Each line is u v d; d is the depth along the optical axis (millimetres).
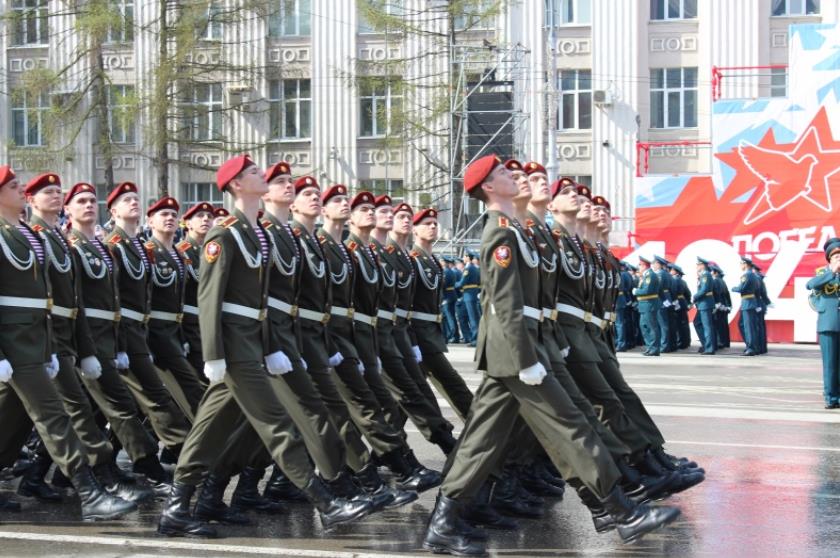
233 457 8820
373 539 8258
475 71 36062
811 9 34344
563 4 36000
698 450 12086
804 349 27531
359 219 10969
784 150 27953
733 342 30281
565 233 9344
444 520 7758
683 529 8586
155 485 10156
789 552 7852
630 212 35281
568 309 9266
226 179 8414
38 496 9812
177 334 11125
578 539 8312
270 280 8773
